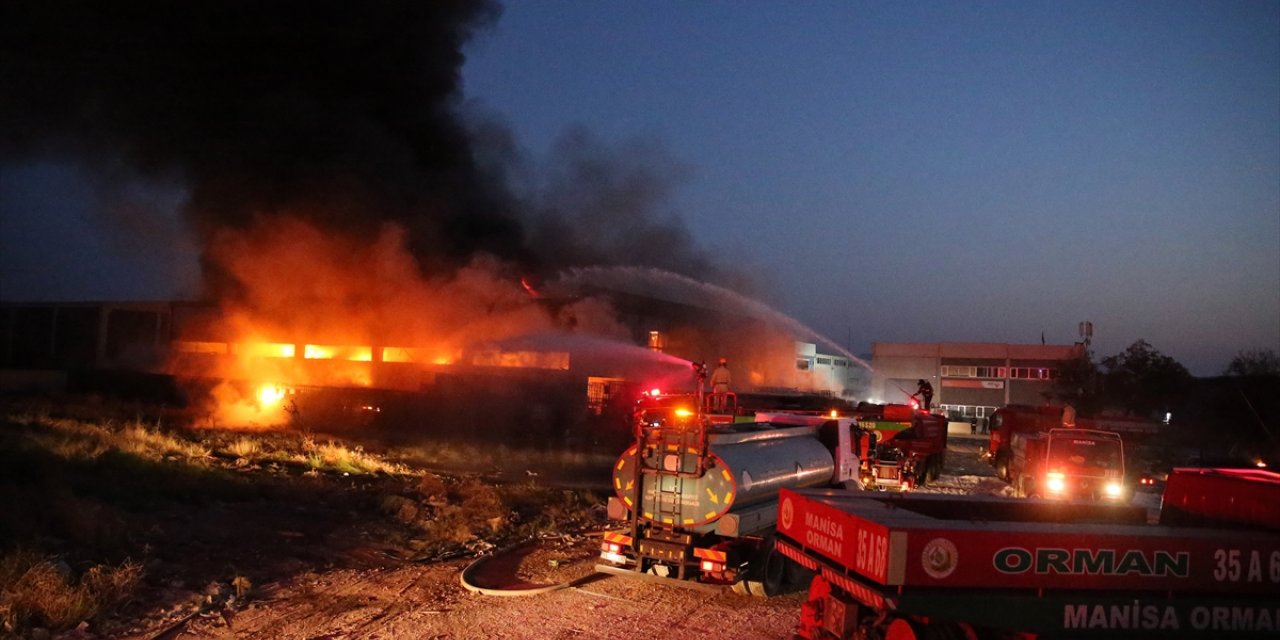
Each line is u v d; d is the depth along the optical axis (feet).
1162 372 147.95
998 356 211.20
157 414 81.05
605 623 26.84
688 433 31.01
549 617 27.20
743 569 30.32
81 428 60.75
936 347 216.13
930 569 16.83
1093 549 17.08
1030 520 22.76
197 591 27.53
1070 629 16.85
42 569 25.34
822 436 40.04
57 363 127.34
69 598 24.21
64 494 35.01
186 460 51.90
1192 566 17.16
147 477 43.91
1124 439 79.71
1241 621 17.11
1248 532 18.34
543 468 66.59
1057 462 57.72
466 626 25.85
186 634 23.82
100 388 104.12
